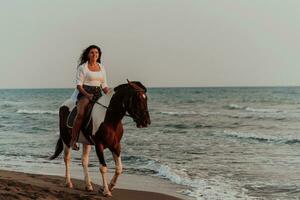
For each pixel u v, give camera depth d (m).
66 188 9.45
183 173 14.11
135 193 10.56
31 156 18.72
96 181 12.70
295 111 51.16
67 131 9.34
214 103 73.50
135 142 23.92
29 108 68.94
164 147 21.62
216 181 12.72
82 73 8.77
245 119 41.91
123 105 8.31
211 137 26.81
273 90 129.62
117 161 8.93
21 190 8.02
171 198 10.20
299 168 15.12
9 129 34.09
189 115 48.91
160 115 49.28
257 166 15.60
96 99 8.77
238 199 10.46
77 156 18.64
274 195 10.90
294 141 24.11
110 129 8.48
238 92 120.56
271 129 32.31
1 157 18.38
